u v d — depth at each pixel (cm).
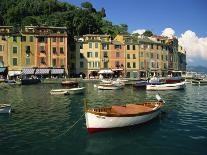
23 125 2314
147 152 1669
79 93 4906
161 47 10462
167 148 1739
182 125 2300
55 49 8419
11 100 3931
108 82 6097
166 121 2445
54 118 2591
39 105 3441
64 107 3278
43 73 8156
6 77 7856
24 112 2919
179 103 3625
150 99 4125
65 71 8456
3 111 2802
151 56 10069
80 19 11819
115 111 2244
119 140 1891
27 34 8225
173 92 5219
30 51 8231
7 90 5509
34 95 4588
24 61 8181
